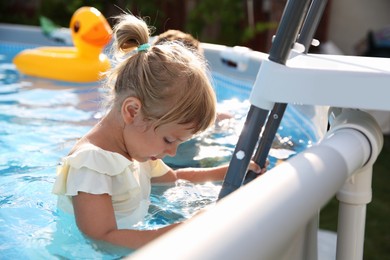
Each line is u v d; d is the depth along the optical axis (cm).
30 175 192
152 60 154
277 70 116
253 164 147
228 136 250
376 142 121
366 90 113
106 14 791
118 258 134
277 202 77
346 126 122
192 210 165
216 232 64
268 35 739
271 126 147
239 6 749
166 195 177
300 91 115
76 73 390
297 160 94
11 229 147
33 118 279
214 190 183
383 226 322
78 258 133
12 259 132
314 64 125
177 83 149
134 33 166
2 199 169
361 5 718
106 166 153
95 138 159
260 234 69
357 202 130
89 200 146
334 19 727
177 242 60
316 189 87
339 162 101
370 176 130
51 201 167
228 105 310
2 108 301
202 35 772
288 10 114
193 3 784
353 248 134
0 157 213
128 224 154
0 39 577
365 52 614
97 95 340
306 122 259
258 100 118
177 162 212
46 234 145
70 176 151
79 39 402
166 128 152
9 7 848
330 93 114
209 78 174
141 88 152
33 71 407
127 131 158
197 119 153
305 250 120
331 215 340
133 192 159
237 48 398
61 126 264
